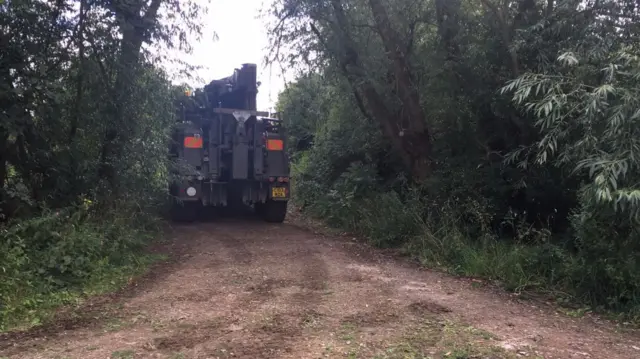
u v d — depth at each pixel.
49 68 8.45
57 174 8.57
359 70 10.84
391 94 11.19
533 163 8.77
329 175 15.70
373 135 13.65
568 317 6.05
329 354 4.65
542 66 8.34
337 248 10.09
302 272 7.98
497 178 9.77
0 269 6.23
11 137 7.91
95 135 9.33
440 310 6.09
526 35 8.70
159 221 11.25
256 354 4.64
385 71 10.97
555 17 8.54
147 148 9.82
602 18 7.96
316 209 14.72
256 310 5.99
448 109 10.61
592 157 6.25
